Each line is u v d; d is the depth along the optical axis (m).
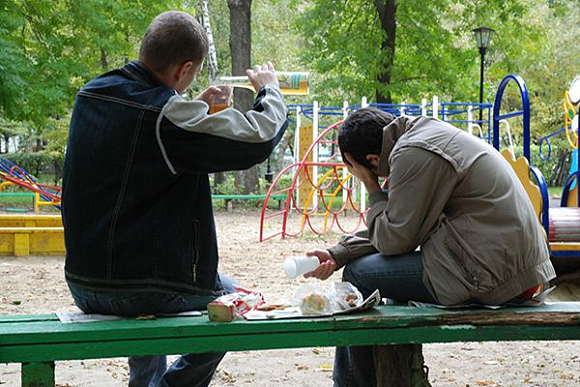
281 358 6.16
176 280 3.51
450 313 3.70
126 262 3.47
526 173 8.84
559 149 40.56
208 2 37.62
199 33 3.67
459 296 3.75
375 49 27.17
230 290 4.03
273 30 40.72
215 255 3.67
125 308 3.59
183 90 3.77
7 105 19.03
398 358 3.89
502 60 29.45
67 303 8.55
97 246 3.47
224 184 28.45
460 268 3.75
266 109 3.66
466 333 3.67
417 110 23.69
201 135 3.45
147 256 3.48
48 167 41.38
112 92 3.54
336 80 27.81
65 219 3.59
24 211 23.20
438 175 3.75
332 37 28.25
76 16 21.73
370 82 27.47
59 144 35.53
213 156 3.46
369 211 4.02
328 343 3.59
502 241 3.72
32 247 12.75
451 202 3.83
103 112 3.52
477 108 22.77
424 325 3.65
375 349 3.98
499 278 3.73
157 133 3.44
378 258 4.02
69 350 3.34
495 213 3.74
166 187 3.51
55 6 21.97
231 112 3.50
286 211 17.00
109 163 3.47
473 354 6.38
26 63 20.00
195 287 3.56
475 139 3.91
